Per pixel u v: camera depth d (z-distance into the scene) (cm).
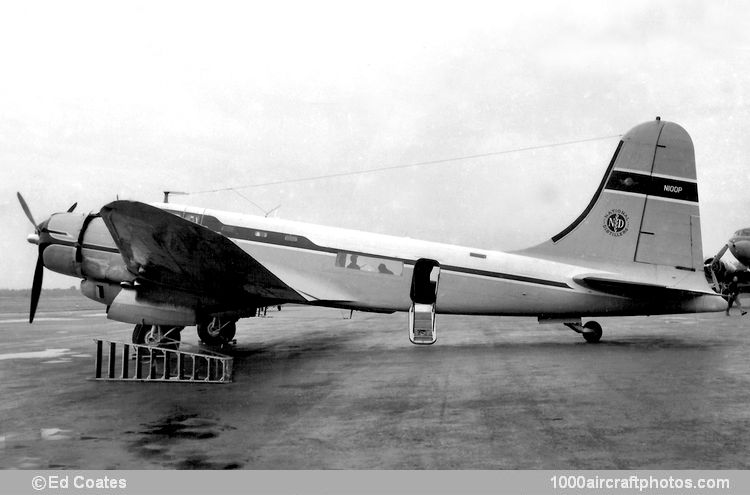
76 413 783
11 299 6869
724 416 722
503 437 645
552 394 872
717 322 2339
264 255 1509
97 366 1055
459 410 779
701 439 625
